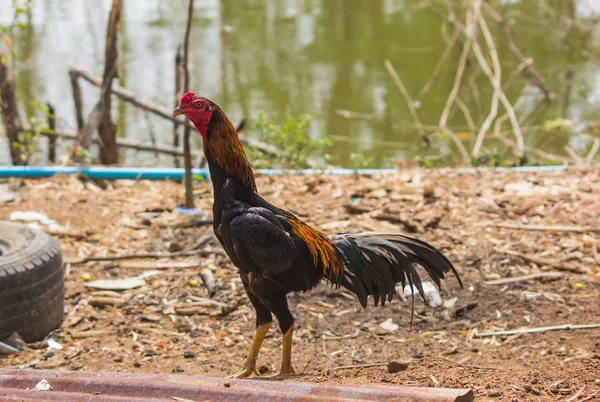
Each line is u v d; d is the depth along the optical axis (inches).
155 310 287.4
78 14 900.0
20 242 272.4
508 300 289.3
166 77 717.3
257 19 958.4
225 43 847.1
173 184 414.9
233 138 209.3
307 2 1042.1
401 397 155.5
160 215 368.2
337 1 1048.2
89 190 400.8
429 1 890.7
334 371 232.2
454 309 285.1
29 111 606.5
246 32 896.9
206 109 204.8
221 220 211.3
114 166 449.4
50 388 172.2
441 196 378.0
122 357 255.6
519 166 478.3
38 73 696.4
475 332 269.6
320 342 267.4
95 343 265.1
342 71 776.9
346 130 638.5
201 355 258.7
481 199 375.6
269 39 874.1
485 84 760.3
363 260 225.6
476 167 449.4
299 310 288.0
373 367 237.1
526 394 199.5
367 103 698.8
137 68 741.3
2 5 901.2
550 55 843.4
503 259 317.7
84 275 309.6
